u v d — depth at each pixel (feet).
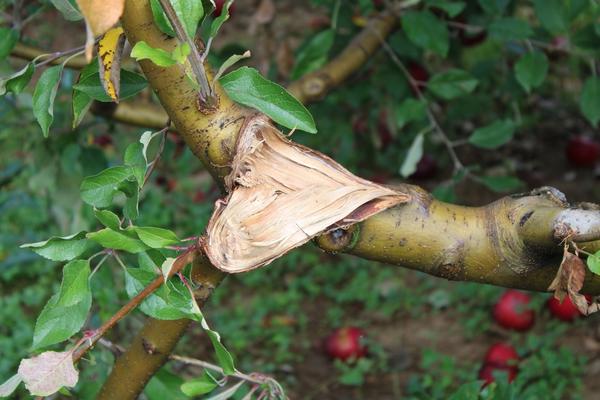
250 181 3.74
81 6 3.30
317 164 3.76
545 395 7.37
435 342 9.18
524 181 11.70
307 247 11.09
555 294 3.69
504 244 3.79
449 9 6.06
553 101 12.64
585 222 3.63
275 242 3.69
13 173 7.30
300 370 8.87
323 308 10.03
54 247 3.84
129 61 5.36
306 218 3.70
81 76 3.95
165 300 3.77
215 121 3.80
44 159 6.52
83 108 4.04
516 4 8.73
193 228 10.89
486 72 8.66
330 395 8.45
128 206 3.93
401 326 9.52
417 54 7.19
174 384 4.54
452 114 8.46
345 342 8.89
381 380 8.61
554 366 8.00
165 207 11.14
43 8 5.30
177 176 11.96
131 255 8.23
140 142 3.91
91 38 3.29
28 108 6.19
